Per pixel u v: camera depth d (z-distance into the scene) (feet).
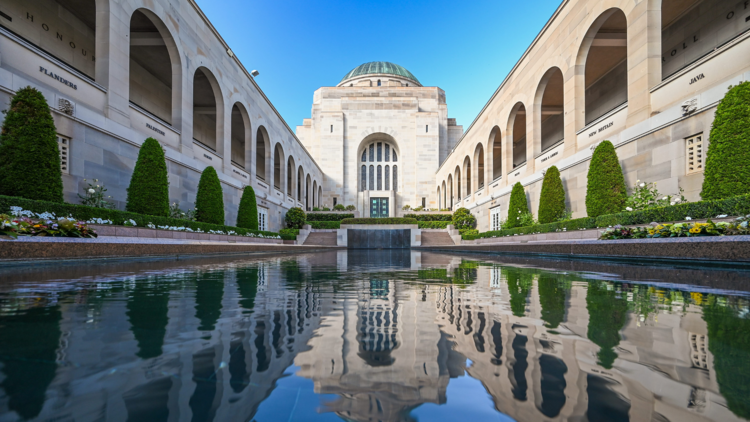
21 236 14.61
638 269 15.08
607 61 50.96
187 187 43.68
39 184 22.26
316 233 84.17
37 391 2.31
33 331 4.11
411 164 132.26
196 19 46.21
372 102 133.90
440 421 1.86
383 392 2.40
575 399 2.25
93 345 3.55
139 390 2.40
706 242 15.30
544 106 63.93
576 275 12.48
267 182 72.64
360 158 137.18
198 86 57.72
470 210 86.63
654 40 32.96
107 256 18.52
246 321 4.89
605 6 38.55
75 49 41.68
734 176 21.72
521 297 7.27
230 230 42.75
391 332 4.29
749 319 4.93
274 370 2.89
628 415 1.97
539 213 46.50
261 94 68.64
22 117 22.18
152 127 37.81
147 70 53.01
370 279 11.38
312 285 9.63
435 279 11.44
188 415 1.95
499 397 2.31
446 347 3.62
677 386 2.48
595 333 4.17
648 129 31.91
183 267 16.30
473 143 85.56
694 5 39.04
